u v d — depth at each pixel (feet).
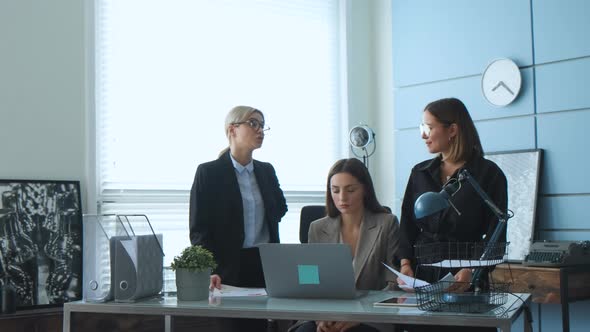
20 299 12.07
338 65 17.35
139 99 14.33
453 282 7.11
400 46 16.52
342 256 7.83
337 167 9.11
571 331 13.43
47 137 12.92
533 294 12.19
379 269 8.98
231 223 10.12
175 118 14.75
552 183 13.66
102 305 8.07
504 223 7.36
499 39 14.62
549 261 12.22
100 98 13.76
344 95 17.17
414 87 16.20
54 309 11.96
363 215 9.16
